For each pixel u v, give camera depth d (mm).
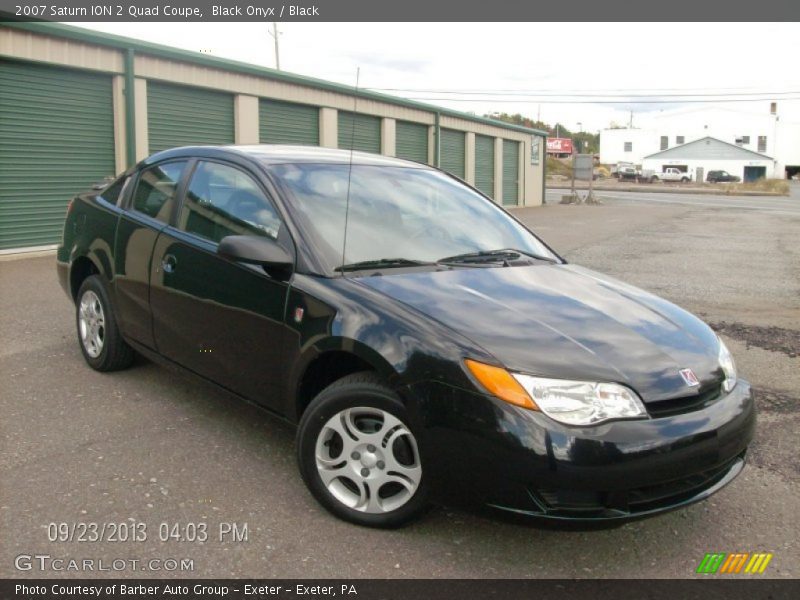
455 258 3820
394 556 2922
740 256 13055
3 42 10438
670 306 3766
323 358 3254
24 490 3305
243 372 3646
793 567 2971
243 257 3305
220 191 4043
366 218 3822
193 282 3900
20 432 3936
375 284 3287
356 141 18984
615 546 3086
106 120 12164
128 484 3400
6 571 2727
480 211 4480
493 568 2875
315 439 3172
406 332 2971
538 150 31625
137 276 4363
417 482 2955
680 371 2982
